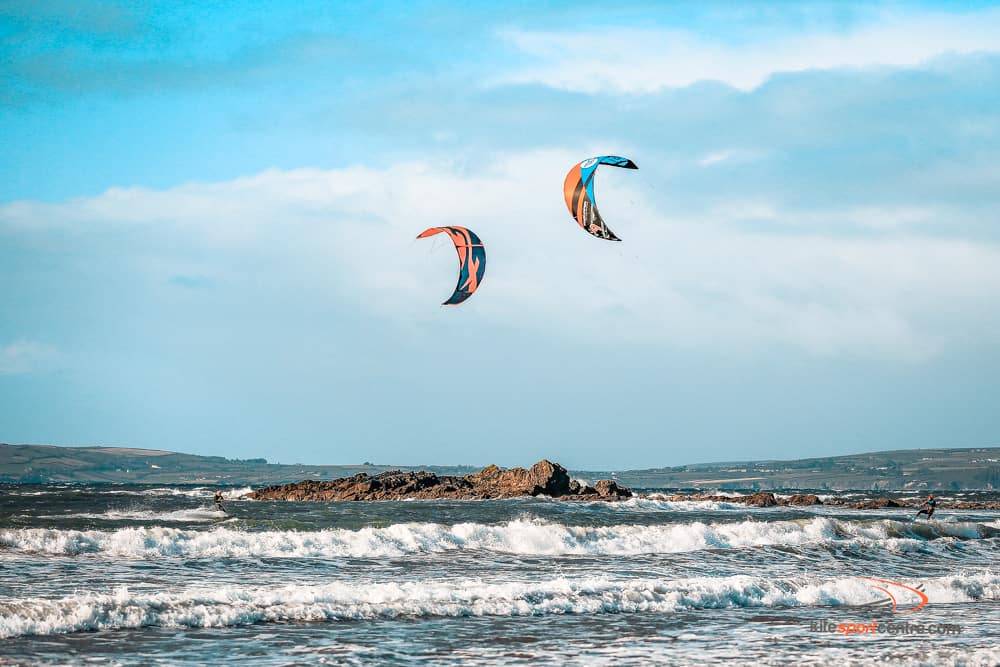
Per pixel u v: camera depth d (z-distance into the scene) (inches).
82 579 1462.8
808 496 4911.4
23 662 969.5
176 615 1178.0
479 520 2701.8
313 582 1521.9
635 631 1205.1
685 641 1149.7
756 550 2081.7
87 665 968.3
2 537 1769.2
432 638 1130.0
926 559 2097.7
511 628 1204.5
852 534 2404.0
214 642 1078.4
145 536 1830.7
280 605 1245.1
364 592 1348.4
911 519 3540.8
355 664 995.3
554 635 1167.6
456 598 1339.8
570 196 1505.9
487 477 4995.1
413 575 1621.6
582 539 2091.5
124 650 1031.6
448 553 1909.4
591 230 1499.8
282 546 1870.1
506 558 1867.6
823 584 1556.3
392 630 1167.6
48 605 1158.3
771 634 1203.2
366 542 1934.1
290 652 1039.0
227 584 1470.2
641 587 1465.3
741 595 1467.8
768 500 4618.6
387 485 4820.4
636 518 3083.2
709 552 2046.0
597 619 1282.0
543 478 4670.3
